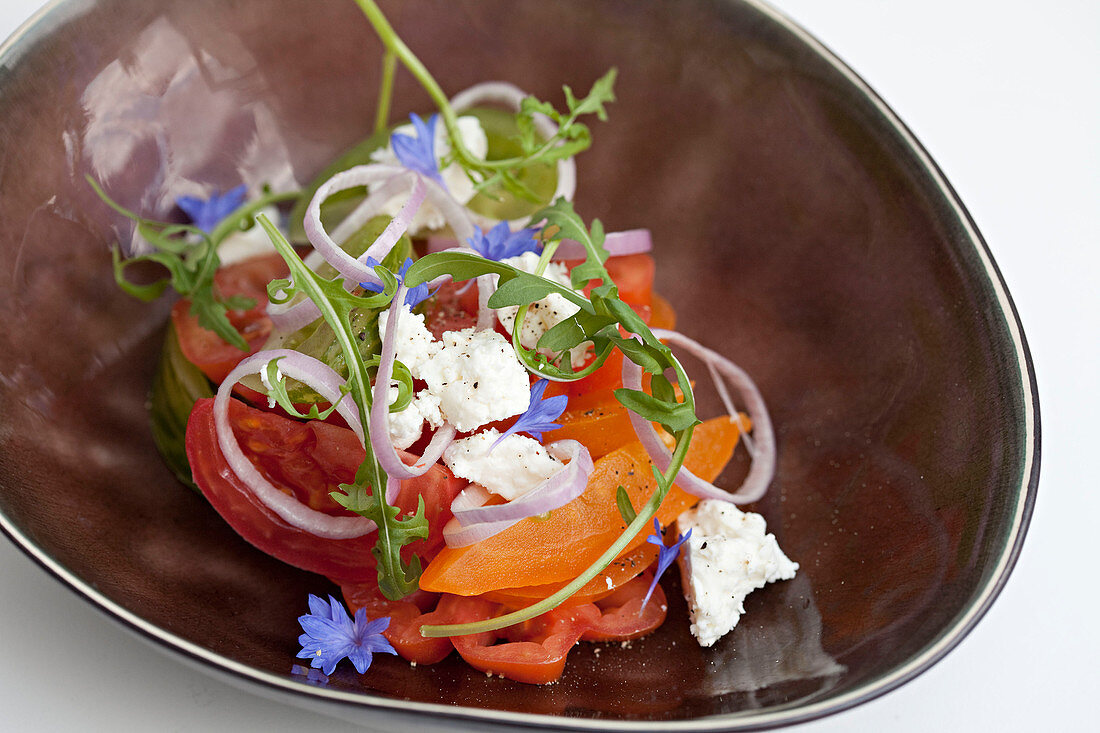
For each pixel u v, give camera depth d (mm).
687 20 358
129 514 307
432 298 312
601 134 379
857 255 341
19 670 294
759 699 273
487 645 288
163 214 352
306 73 372
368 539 291
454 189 343
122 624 265
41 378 310
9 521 271
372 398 273
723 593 298
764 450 340
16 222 312
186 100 353
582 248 323
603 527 288
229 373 298
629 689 286
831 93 344
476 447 279
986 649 318
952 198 323
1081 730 307
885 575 300
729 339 360
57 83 322
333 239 324
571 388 301
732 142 364
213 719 295
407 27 373
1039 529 338
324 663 275
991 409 301
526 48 375
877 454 323
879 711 307
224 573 303
